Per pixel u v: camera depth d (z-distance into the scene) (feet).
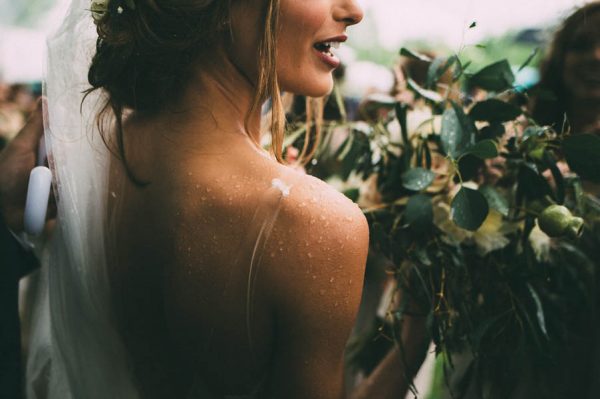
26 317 5.44
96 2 3.21
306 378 2.94
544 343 4.50
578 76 6.80
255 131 3.29
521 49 23.57
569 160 4.17
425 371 8.00
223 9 3.06
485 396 5.02
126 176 3.26
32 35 21.50
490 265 4.53
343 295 2.89
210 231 2.89
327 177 5.70
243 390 3.06
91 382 3.43
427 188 4.58
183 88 3.21
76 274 3.34
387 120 5.26
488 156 3.96
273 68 3.08
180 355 3.14
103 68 3.28
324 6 3.13
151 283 3.13
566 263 4.97
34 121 3.96
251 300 2.86
